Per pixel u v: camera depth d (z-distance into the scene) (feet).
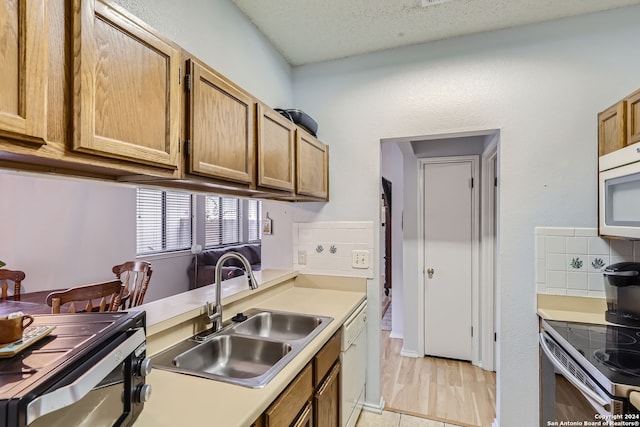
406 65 7.39
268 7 6.14
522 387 6.47
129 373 2.62
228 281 6.87
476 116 6.83
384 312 16.70
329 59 7.99
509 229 6.58
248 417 2.98
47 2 2.22
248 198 7.25
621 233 5.20
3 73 1.96
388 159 14.84
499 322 6.66
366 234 7.77
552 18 6.31
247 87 6.48
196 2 5.18
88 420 2.12
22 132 2.04
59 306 5.60
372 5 6.01
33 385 1.71
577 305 6.20
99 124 2.58
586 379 4.11
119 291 6.47
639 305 5.32
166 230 15.60
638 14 5.90
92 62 2.51
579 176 6.21
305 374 4.33
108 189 11.73
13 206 9.26
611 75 6.03
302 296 7.41
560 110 6.31
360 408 7.22
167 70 3.30
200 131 3.70
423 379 9.05
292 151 6.16
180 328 4.72
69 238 10.52
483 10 6.08
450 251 10.18
